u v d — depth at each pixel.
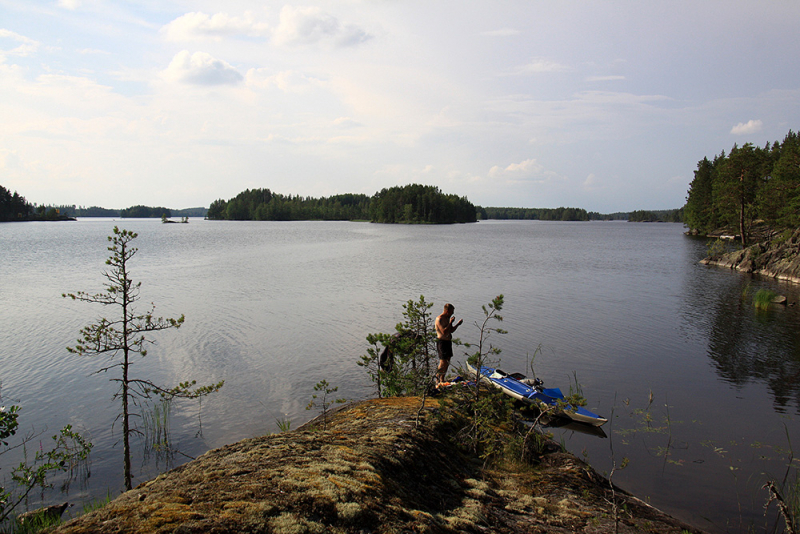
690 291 32.34
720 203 71.56
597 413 13.00
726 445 11.09
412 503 5.86
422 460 7.36
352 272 41.31
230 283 34.66
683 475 9.74
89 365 17.02
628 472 9.89
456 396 11.02
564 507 7.31
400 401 10.71
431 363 14.98
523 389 13.31
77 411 13.47
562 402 9.50
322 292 30.91
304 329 21.59
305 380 15.53
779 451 10.80
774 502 8.75
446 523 5.55
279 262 49.50
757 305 26.97
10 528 7.96
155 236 103.62
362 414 9.86
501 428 10.27
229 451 6.58
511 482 8.10
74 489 9.75
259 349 18.73
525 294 30.69
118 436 12.03
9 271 40.81
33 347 18.95
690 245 80.31
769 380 15.41
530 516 6.80
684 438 11.45
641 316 24.45
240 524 4.29
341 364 16.98
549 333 21.06
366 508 5.03
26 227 154.75
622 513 7.43
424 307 12.30
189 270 42.19
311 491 5.12
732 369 16.47
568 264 49.31
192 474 5.65
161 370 16.56
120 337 9.94
